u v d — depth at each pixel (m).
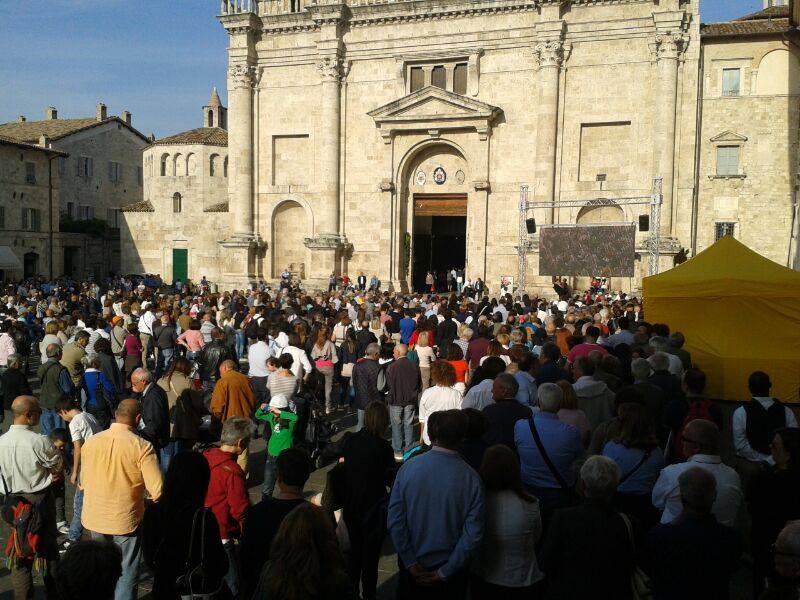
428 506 6.06
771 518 6.95
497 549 6.14
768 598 4.28
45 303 28.36
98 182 65.88
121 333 19.52
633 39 37.41
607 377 10.70
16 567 7.77
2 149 52.19
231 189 46.25
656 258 31.05
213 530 5.97
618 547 5.56
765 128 36.72
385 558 9.72
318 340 17.84
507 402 8.63
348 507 7.62
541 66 38.53
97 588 3.97
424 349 15.56
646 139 37.47
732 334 16.03
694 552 5.45
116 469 7.58
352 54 43.12
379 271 43.44
